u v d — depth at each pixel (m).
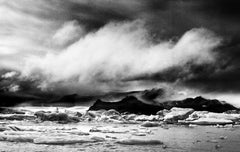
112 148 21.72
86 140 24.52
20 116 56.75
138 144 23.89
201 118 62.94
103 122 60.97
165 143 25.44
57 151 20.06
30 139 24.09
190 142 26.41
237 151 21.36
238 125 55.75
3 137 24.38
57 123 52.53
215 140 27.98
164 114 77.31
